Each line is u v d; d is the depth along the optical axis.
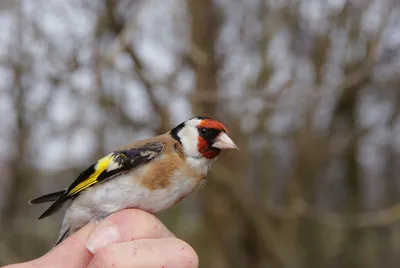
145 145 0.44
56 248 0.43
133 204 0.43
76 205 0.44
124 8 0.68
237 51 0.76
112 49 0.62
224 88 0.75
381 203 1.06
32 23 0.66
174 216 0.90
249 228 0.82
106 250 0.40
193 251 0.41
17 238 0.99
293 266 0.84
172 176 0.44
